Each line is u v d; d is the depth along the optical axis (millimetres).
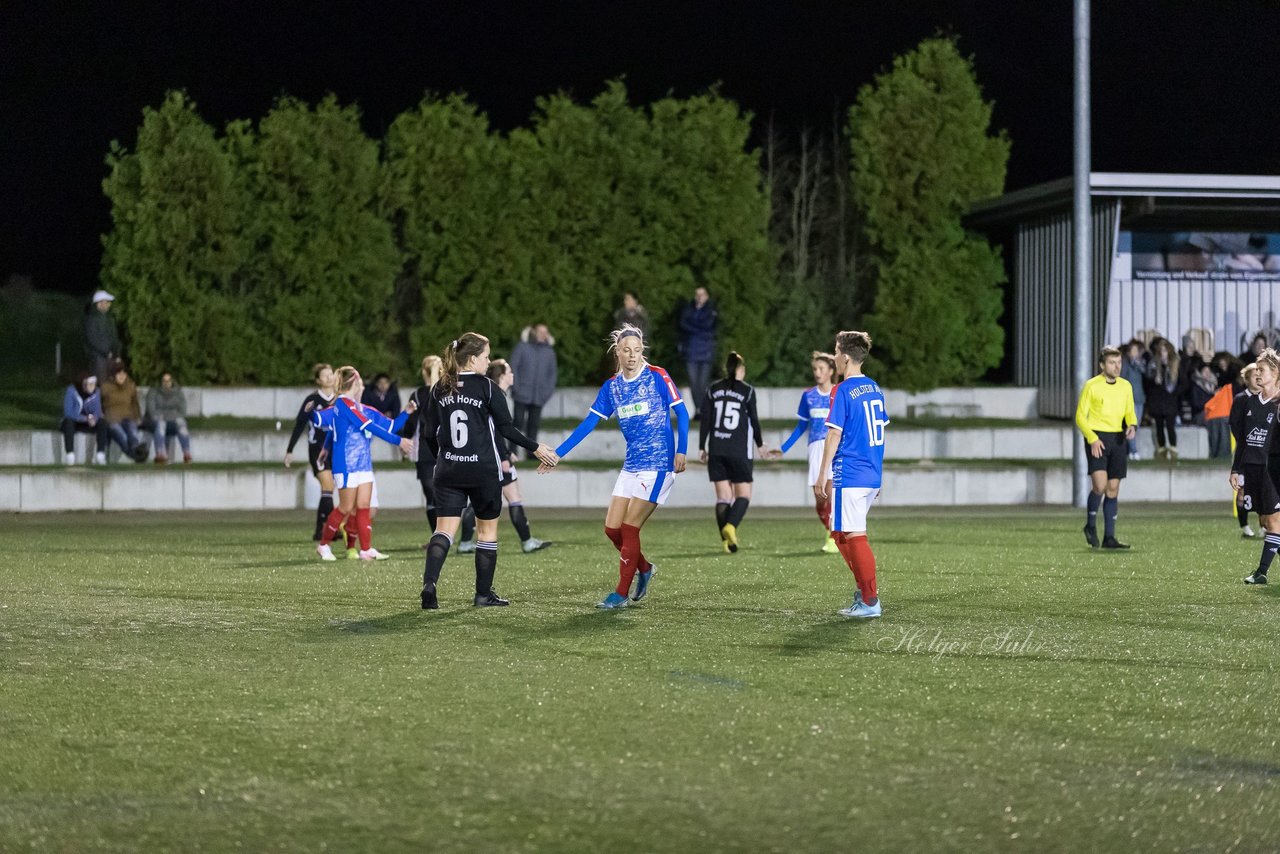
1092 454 32750
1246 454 26453
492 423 23000
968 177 60406
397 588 25422
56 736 14031
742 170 58406
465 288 57562
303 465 47281
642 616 21938
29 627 20797
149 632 20312
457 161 57312
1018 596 24484
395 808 11648
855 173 60312
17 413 55375
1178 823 11289
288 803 11805
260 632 20297
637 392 22734
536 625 20984
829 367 32500
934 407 58125
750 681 16688
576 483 47375
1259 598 24281
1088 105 45906
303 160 56438
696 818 11359
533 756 13250
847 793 12062
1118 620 21672
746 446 31297
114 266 56344
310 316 56438
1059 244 57312
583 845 10711
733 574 27766
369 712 15047
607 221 58094
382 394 45562
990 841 10836
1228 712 15156
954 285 60188
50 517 43312
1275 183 52531
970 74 61125
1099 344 54656
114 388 49906
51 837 10953
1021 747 13633
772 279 59812
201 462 50375
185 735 14062
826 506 22578
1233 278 57312
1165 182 52281
